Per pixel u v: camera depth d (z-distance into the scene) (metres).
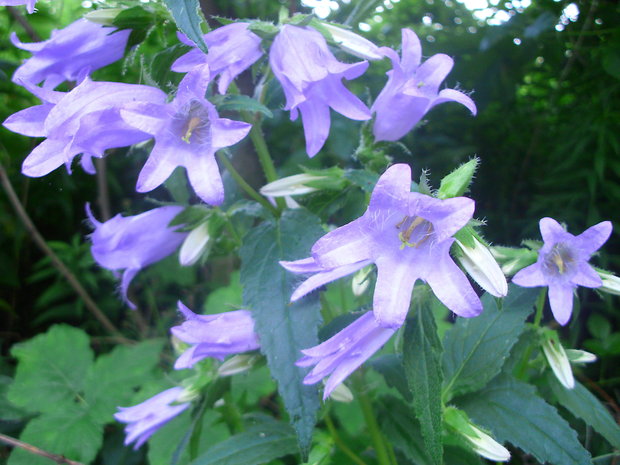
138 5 0.18
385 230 0.15
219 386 0.23
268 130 0.47
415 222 0.15
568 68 0.43
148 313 0.51
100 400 0.32
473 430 0.19
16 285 0.49
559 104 0.47
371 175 0.20
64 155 0.16
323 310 0.22
